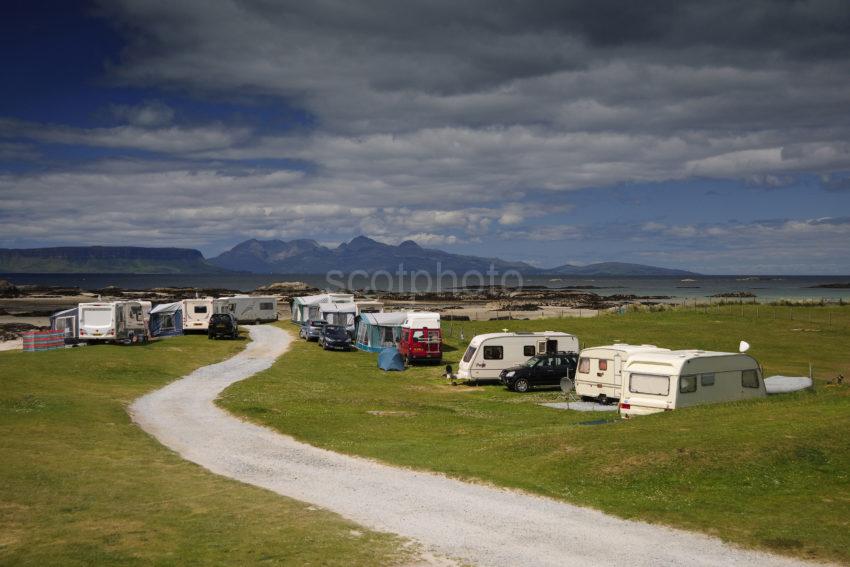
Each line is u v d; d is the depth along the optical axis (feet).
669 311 229.86
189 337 181.47
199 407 89.97
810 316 212.64
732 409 70.74
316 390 109.09
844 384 96.94
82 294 504.02
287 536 39.91
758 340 171.94
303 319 199.72
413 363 147.54
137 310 157.38
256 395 99.91
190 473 55.93
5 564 34.65
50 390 93.20
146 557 36.04
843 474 49.01
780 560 36.73
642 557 37.24
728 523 42.06
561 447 59.98
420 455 62.85
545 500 47.93
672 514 43.88
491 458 60.03
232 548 37.70
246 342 176.65
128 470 55.88
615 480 50.72
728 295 498.28
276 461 61.21
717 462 51.57
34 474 52.54
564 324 204.03
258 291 556.92
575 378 104.63
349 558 36.52
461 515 44.88
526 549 38.47
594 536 40.65
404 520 43.86
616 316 222.48
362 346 170.30
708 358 78.13
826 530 40.22
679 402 75.51
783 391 89.15
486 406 96.99
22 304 404.98
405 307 325.62
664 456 53.52
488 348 121.19
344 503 47.91
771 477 48.93
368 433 74.28
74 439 66.49
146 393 99.71
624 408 79.87
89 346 143.74
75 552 36.58
